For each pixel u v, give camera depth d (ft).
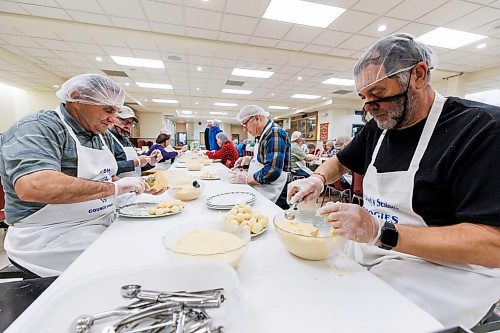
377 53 2.47
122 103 3.76
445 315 2.10
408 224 2.54
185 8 10.44
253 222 2.71
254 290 1.73
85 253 2.28
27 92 24.90
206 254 1.82
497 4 9.61
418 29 11.72
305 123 39.55
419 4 9.76
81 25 11.98
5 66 17.08
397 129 2.75
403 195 2.57
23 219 3.19
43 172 2.56
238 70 18.85
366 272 1.98
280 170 6.11
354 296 1.67
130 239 2.62
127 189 3.24
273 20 11.34
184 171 8.50
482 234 1.85
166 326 1.25
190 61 16.84
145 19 11.43
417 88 2.48
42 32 12.44
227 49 14.35
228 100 32.22
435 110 2.51
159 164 12.17
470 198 2.02
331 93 26.37
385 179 2.80
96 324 1.27
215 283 1.56
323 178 3.62
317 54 15.56
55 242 3.24
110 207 3.88
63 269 3.19
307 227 2.44
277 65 17.31
